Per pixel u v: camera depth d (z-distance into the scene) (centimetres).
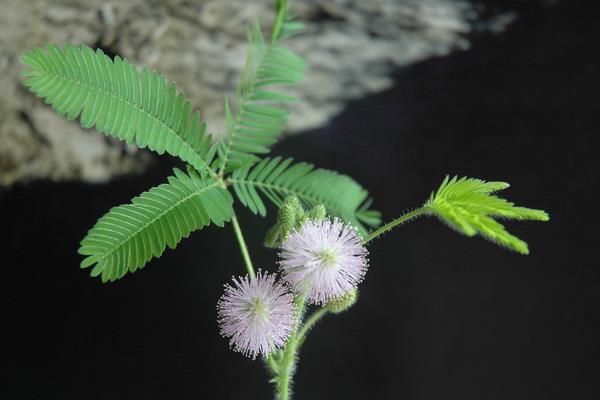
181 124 22
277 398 22
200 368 54
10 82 64
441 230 60
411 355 56
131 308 56
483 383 54
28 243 58
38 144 62
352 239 20
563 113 64
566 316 54
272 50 25
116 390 53
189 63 68
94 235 19
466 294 57
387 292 58
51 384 52
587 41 71
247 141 24
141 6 73
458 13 77
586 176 60
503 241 18
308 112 66
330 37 74
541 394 52
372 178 62
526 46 72
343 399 54
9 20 69
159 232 20
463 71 70
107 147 63
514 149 63
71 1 72
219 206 22
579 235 57
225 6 74
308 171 25
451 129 65
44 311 55
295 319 21
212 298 57
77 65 21
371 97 68
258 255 58
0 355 53
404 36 75
